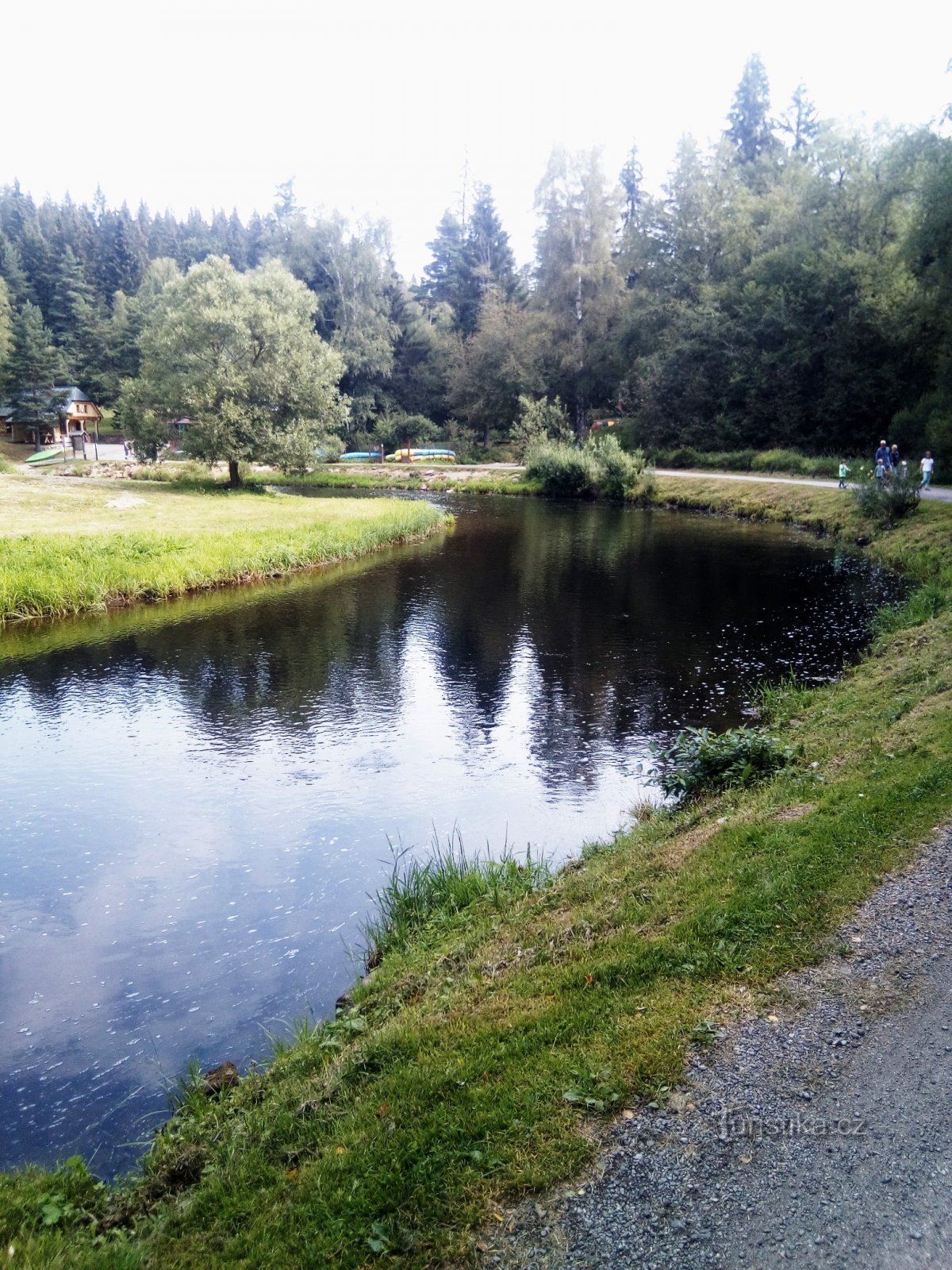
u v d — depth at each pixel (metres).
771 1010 4.74
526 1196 3.62
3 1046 6.32
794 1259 3.25
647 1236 3.38
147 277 97.75
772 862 6.41
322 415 44.59
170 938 7.83
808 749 9.66
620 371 61.84
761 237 53.62
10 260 99.31
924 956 5.13
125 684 15.52
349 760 12.12
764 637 17.83
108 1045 6.33
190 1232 3.83
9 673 16.16
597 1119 4.02
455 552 30.27
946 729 8.59
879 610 18.98
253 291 43.97
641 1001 4.92
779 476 44.38
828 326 46.41
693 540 32.16
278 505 38.16
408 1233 3.47
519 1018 4.92
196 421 44.91
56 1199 4.42
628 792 10.78
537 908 6.98
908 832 6.59
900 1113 3.97
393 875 8.71
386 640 18.39
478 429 74.31
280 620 20.19
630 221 72.94
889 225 46.00
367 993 6.28
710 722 13.03
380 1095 4.45
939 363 38.53
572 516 40.97
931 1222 3.39
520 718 13.57
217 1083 5.55
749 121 70.19
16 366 77.31
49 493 37.38
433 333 81.50
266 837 9.84
